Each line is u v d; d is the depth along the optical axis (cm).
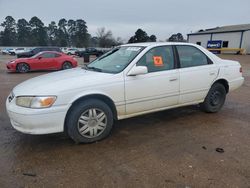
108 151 357
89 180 284
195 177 291
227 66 536
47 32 9250
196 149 364
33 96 342
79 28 9269
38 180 283
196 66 486
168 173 299
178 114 533
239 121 490
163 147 370
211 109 530
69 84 361
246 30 4334
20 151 354
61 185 274
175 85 451
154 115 525
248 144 382
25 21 8781
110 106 398
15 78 1141
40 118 338
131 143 384
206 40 5109
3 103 622
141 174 296
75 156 341
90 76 388
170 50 460
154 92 427
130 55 434
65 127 367
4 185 273
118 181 282
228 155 346
